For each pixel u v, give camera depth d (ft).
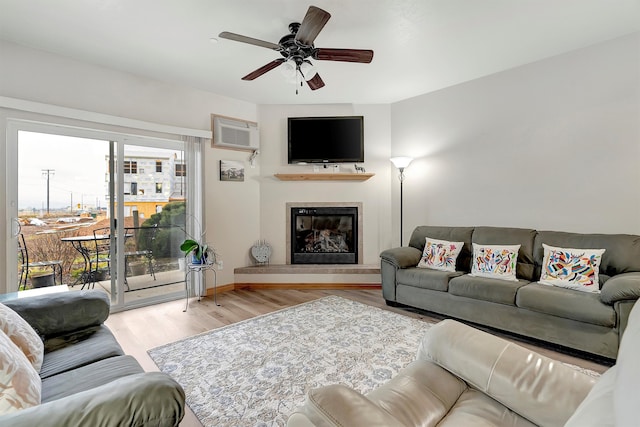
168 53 10.14
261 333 9.37
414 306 11.20
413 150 14.69
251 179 15.33
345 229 16.20
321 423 2.60
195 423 5.59
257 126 15.48
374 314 11.00
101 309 6.37
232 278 14.69
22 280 9.82
